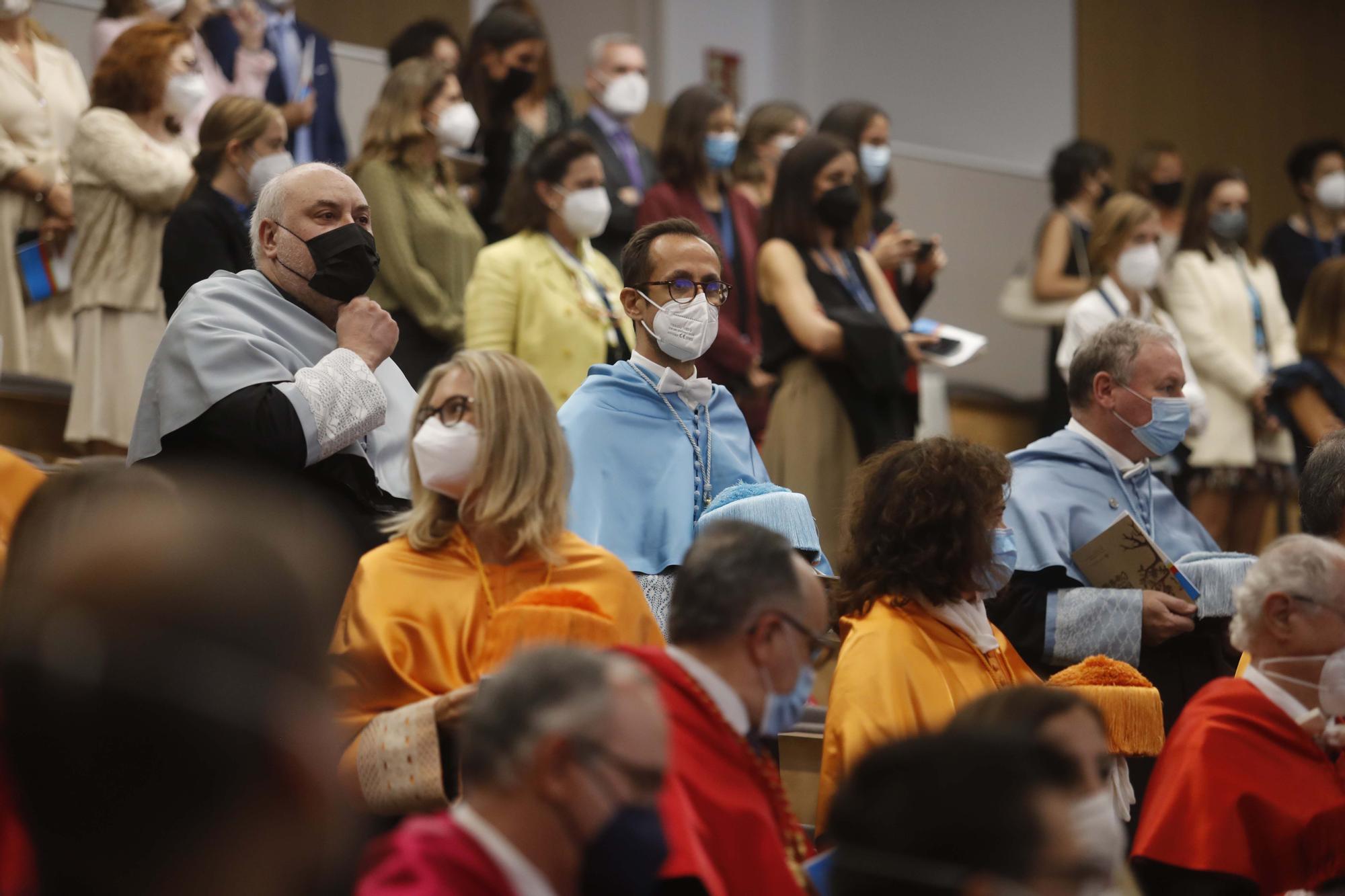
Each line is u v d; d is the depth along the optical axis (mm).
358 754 8719
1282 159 39719
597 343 17469
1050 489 13602
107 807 3273
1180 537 14094
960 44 37156
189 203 15234
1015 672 11227
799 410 17375
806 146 17922
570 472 9820
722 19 36000
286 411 10797
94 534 3365
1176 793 10195
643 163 22938
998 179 31438
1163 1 38156
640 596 9836
